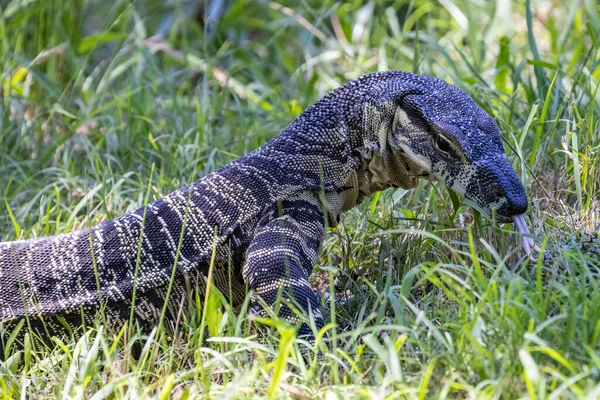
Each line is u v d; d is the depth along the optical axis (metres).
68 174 12.45
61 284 8.89
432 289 9.08
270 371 7.79
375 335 8.27
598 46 13.12
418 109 8.96
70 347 8.76
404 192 10.82
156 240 8.97
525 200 8.65
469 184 8.74
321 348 7.81
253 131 13.43
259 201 8.99
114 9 17.00
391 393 7.17
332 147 9.23
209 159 12.02
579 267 8.67
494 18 15.99
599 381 6.92
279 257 8.62
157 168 13.06
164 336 8.64
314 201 9.16
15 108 14.27
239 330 8.02
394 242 9.99
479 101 12.22
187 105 14.71
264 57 17.92
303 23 16.52
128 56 17.11
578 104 11.81
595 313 7.39
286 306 8.50
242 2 17.64
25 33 17.16
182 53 16.77
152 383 8.06
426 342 7.84
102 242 9.02
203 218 9.00
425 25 18.52
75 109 15.12
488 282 8.26
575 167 9.96
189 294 8.90
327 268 9.62
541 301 7.63
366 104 9.20
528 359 6.48
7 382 8.23
